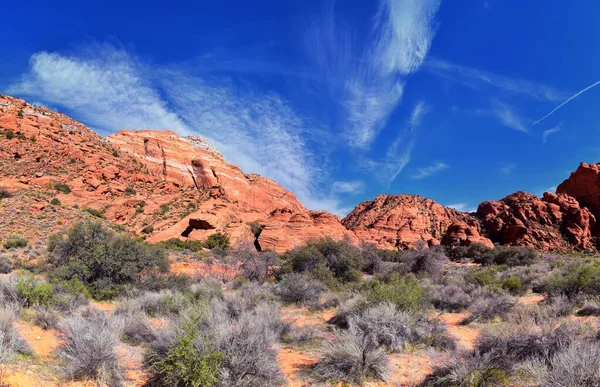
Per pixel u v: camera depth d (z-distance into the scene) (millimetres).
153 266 20031
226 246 53250
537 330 7027
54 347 6867
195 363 5402
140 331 8414
